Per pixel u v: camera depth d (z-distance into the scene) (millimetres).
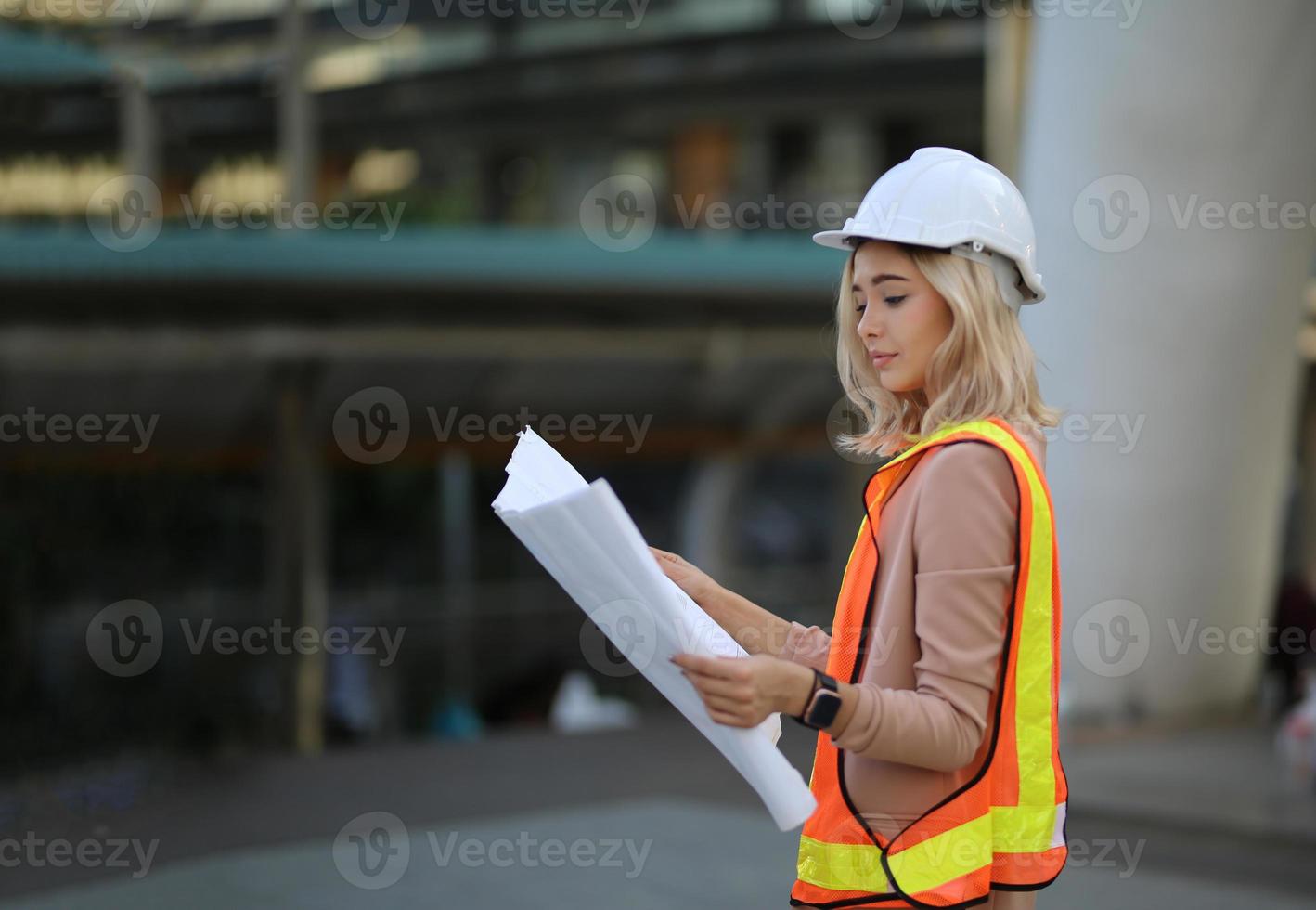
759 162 28000
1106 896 7352
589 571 2209
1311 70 10375
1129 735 11039
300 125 14461
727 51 24969
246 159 15180
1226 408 11062
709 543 20750
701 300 13711
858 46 24266
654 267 13258
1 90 12297
